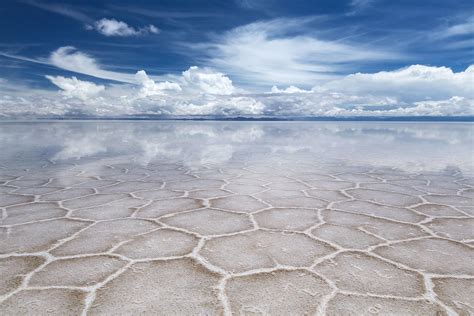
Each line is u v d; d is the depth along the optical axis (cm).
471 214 254
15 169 459
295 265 166
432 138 1176
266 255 178
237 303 133
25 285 145
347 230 217
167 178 399
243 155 637
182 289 143
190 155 634
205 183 369
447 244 194
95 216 244
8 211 256
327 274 157
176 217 243
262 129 2028
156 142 949
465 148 784
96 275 155
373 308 130
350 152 694
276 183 371
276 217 245
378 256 177
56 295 138
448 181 385
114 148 764
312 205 278
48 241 195
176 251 182
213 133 1498
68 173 430
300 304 132
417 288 145
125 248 186
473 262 171
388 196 311
